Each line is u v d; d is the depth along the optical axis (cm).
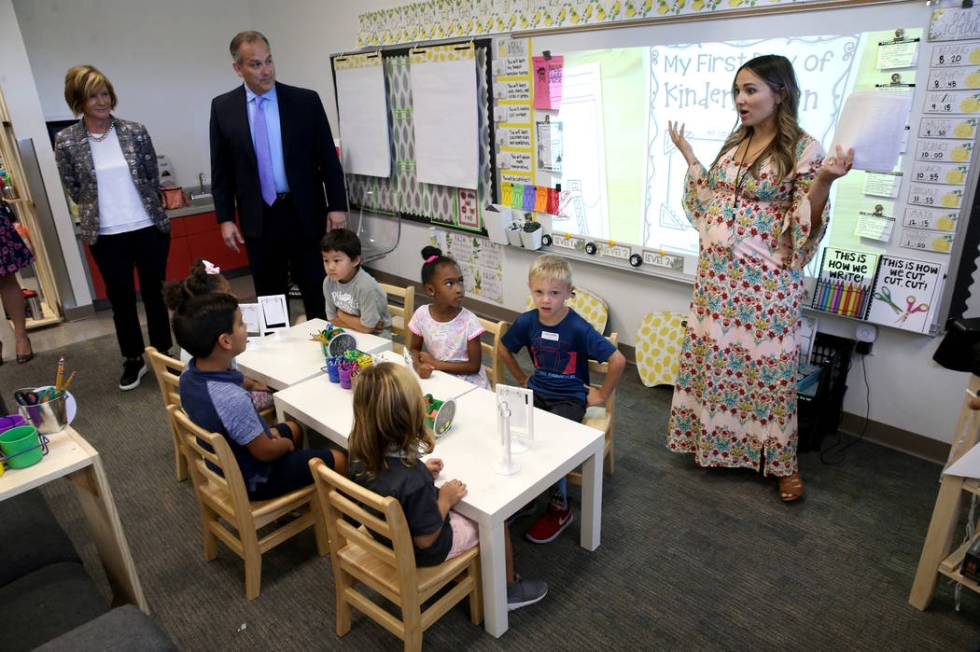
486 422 209
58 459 168
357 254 289
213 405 191
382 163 481
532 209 389
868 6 238
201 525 247
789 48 262
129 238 357
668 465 276
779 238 224
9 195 449
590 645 186
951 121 229
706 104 293
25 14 482
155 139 559
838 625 191
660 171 321
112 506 177
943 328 250
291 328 299
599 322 371
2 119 436
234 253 574
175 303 256
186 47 558
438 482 178
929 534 187
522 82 367
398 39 440
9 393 369
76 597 166
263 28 570
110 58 524
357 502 200
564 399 244
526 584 203
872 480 259
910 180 244
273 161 353
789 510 243
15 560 176
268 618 201
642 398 335
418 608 169
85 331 467
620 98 326
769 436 243
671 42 297
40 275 479
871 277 262
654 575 213
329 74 513
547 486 185
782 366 234
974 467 172
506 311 438
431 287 250
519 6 357
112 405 349
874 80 244
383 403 154
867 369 278
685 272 325
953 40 222
